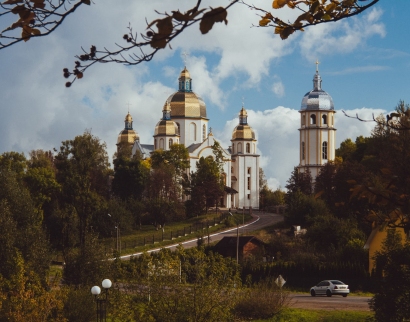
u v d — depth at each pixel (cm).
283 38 794
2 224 4484
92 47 695
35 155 13250
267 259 7512
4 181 7119
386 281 2586
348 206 8181
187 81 15462
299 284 6059
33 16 683
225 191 14250
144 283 2898
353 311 4069
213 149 14438
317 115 14775
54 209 9262
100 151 12838
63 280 4347
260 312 3788
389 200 886
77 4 690
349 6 778
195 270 2950
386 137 8944
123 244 9650
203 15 639
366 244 6047
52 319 3294
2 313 3161
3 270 4181
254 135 15325
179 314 2802
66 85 736
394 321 2542
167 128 14725
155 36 650
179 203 12131
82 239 7719
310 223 9500
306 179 12281
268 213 13138
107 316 3506
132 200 11362
